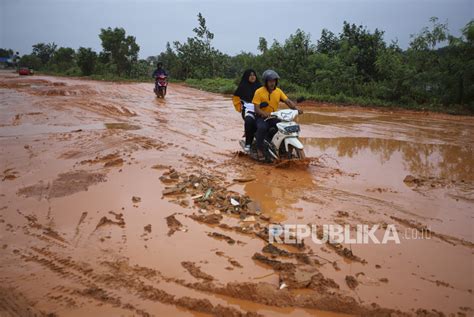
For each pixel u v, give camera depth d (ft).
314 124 38.29
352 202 16.42
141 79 136.98
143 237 13.03
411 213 15.31
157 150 25.12
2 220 14.33
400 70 54.70
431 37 53.26
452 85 50.70
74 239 12.91
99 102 50.52
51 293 9.97
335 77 63.46
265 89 22.61
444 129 35.91
